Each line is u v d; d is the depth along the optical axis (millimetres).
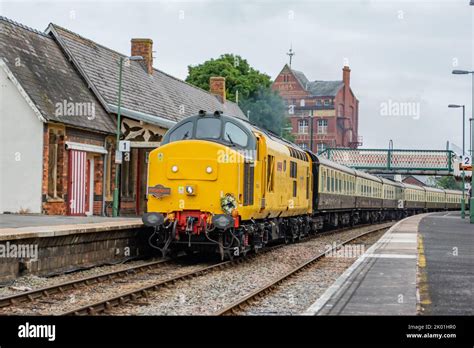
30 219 21578
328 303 10922
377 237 29953
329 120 89625
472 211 39844
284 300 12531
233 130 18266
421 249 21000
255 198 18234
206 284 14484
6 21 28141
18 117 26109
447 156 56875
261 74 62062
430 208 79000
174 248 18938
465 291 12359
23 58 27375
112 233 17938
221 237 17562
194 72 59938
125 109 30719
